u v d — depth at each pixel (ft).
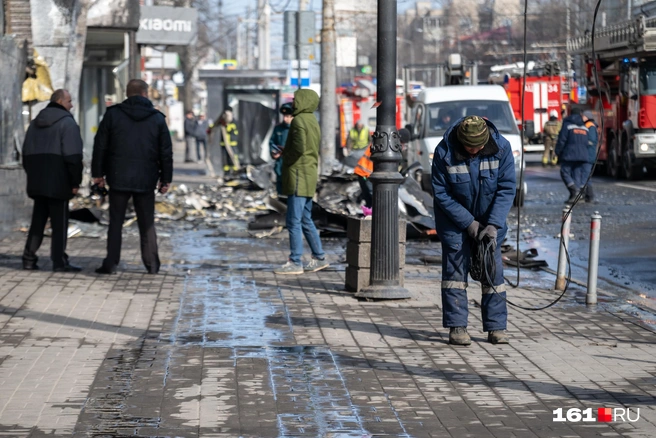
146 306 40.50
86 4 89.56
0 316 37.83
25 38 83.76
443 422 25.07
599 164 135.13
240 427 24.53
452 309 33.83
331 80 100.94
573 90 153.69
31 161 48.75
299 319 38.11
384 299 41.83
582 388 28.32
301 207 49.70
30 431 24.07
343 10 112.57
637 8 156.46
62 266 49.70
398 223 42.09
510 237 68.54
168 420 25.07
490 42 289.12
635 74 119.34
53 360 31.24
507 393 27.78
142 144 48.37
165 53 189.16
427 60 320.50
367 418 25.36
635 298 44.68
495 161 33.06
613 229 72.74
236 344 33.73
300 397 27.27
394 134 41.47
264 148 131.03
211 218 80.18
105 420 25.02
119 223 49.14
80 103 114.73
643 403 26.78
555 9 233.76
